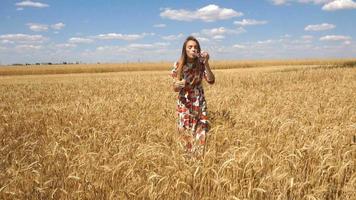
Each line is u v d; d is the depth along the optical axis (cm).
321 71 2880
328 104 1092
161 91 1833
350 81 2044
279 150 579
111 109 1109
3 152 711
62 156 635
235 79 2516
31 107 1441
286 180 474
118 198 480
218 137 691
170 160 540
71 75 5628
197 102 711
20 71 6950
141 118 961
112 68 7738
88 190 500
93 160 570
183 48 691
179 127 721
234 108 1105
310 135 709
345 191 473
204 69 701
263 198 463
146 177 534
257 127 774
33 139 820
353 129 679
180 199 476
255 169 494
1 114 1174
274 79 2467
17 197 494
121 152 590
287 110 1037
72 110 1162
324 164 527
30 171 566
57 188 488
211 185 491
